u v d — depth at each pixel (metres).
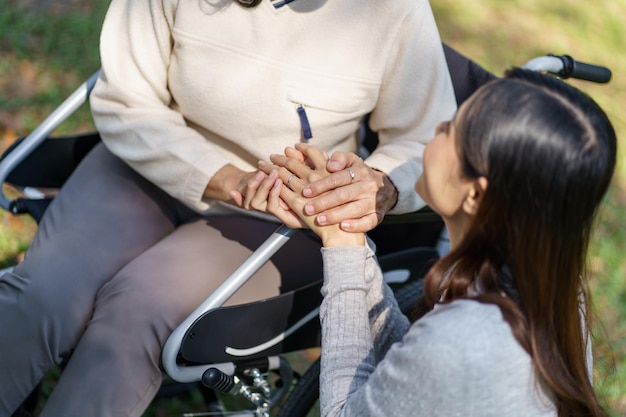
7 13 4.02
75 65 3.84
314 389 2.02
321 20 1.89
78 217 1.99
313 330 1.94
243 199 1.83
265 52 1.90
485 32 5.05
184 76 1.94
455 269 1.32
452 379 1.23
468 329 1.23
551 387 1.30
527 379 1.27
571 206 1.22
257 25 1.89
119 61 2.01
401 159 1.94
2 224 3.02
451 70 2.20
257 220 2.04
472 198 1.28
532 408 1.30
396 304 1.71
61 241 1.93
